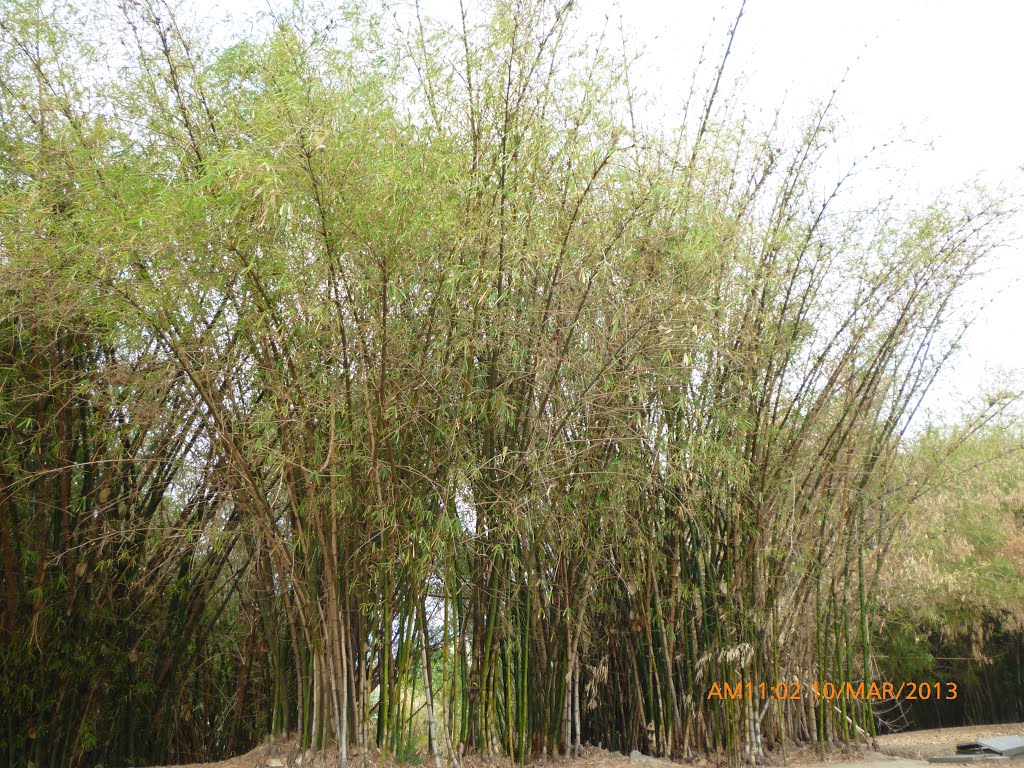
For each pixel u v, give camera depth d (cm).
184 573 539
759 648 564
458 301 461
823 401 596
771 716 580
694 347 504
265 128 391
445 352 468
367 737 468
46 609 490
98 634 511
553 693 530
